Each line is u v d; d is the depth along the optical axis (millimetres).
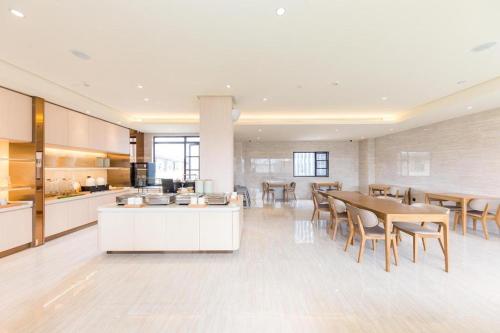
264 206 8883
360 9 2348
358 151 11086
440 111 5559
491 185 5352
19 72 3623
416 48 3100
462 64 3570
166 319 2275
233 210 3867
